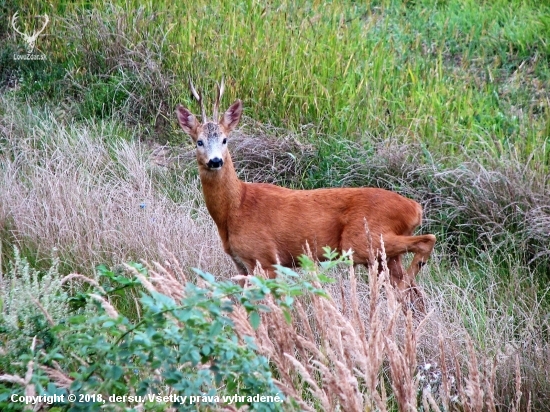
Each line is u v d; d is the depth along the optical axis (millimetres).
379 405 6281
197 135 10500
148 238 11094
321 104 14773
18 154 14172
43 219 11641
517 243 11500
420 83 15578
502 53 17172
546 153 13438
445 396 6965
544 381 8578
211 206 10570
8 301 7098
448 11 18938
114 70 16484
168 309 5613
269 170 13578
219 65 15664
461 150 13477
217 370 5836
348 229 10320
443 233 12031
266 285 5684
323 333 6727
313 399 7953
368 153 13328
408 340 6637
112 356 5848
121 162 13352
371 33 17547
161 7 17625
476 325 9320
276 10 17500
